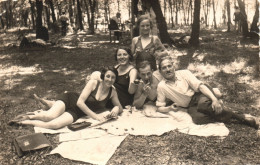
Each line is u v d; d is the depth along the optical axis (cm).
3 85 877
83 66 1152
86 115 564
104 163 403
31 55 1501
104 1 4094
